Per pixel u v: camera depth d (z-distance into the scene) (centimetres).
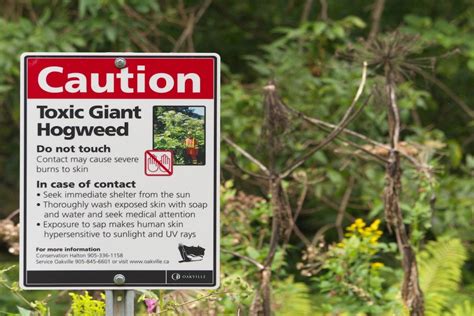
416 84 1216
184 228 430
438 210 1171
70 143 431
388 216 671
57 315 820
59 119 432
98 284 427
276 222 666
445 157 1245
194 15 1538
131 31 1269
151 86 435
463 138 1533
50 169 430
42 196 428
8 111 1394
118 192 429
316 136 1065
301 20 1441
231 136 1096
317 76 1226
